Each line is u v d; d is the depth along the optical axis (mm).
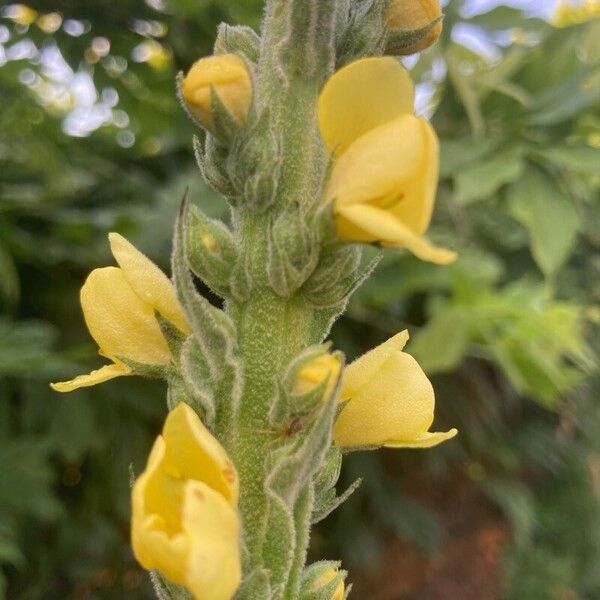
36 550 342
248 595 104
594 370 479
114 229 325
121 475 323
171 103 380
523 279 366
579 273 464
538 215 283
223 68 112
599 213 423
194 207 117
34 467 286
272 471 107
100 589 383
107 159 390
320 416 104
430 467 425
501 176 277
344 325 355
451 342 302
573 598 565
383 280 319
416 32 130
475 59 378
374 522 438
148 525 88
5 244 302
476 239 384
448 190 355
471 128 313
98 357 324
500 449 469
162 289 120
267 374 113
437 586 480
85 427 307
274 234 110
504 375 435
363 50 124
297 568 111
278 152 113
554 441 525
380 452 426
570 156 283
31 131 355
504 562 522
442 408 415
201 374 112
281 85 116
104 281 123
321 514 125
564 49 319
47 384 306
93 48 363
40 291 331
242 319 115
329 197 104
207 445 95
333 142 109
